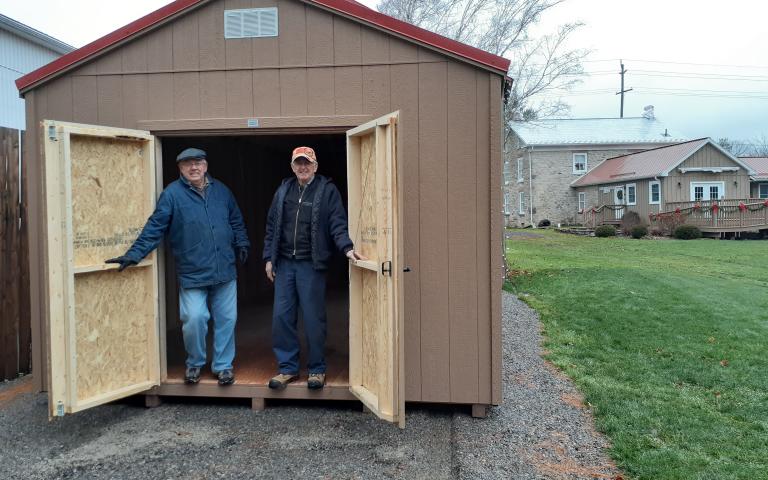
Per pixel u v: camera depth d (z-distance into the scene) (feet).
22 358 16.43
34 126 13.70
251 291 26.13
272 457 10.68
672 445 11.40
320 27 13.01
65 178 11.02
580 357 18.63
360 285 12.68
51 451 11.02
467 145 12.70
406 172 12.80
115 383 12.46
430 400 12.87
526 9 44.21
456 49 12.53
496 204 12.64
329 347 16.79
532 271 37.65
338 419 12.68
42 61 36.60
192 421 12.55
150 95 13.38
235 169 23.67
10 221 15.90
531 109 48.11
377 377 11.59
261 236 27.55
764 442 11.65
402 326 10.80
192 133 13.42
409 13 46.09
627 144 97.50
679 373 16.70
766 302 27.48
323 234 12.72
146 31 13.30
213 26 13.26
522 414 13.23
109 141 12.30
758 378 16.29
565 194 97.14
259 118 13.12
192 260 12.66
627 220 77.92
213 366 13.35
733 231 66.54
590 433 12.12
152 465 10.36
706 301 27.17
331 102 12.99
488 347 12.75
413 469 10.23
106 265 11.98
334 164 34.68
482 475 9.99
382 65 12.85
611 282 31.83
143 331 13.10
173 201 12.50
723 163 76.95
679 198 75.72
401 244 10.79
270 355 15.76
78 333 11.63
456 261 12.78
